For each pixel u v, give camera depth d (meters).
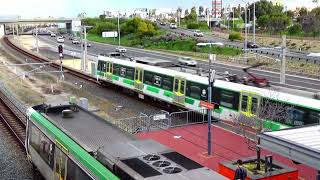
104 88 44.47
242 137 24.22
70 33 136.75
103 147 12.40
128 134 14.27
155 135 25.16
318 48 76.38
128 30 117.31
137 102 36.84
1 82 46.75
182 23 151.50
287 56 64.62
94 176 11.30
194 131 26.11
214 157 21.05
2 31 166.38
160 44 97.94
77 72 54.69
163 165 10.95
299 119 22.66
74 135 14.17
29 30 190.25
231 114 27.30
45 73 54.47
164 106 35.06
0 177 18.75
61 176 14.13
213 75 20.06
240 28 120.50
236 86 27.00
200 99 29.95
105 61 44.53
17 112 31.58
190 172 10.47
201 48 86.56
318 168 10.92
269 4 129.25
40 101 36.56
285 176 15.59
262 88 25.73
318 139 12.03
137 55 79.38
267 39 92.69
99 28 128.38
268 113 23.27
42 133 16.39
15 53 83.00
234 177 15.06
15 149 22.78
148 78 36.44
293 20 120.81
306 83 47.91
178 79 32.44
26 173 19.22
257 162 16.41
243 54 75.06
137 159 11.32
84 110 17.95
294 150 11.63
